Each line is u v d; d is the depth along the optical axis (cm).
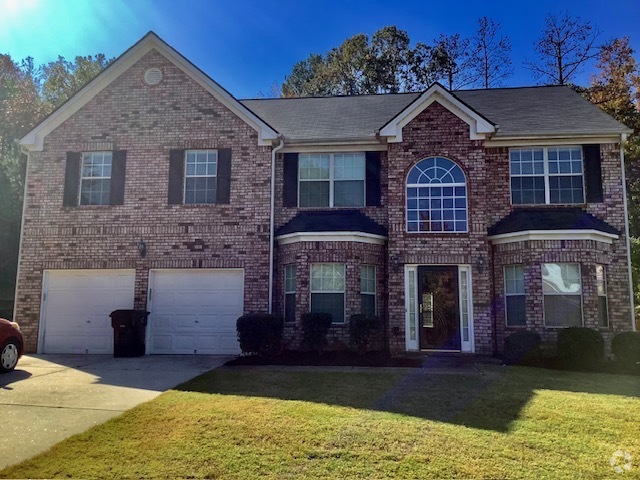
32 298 1462
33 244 1483
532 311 1291
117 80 1540
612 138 1419
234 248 1435
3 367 1041
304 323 1280
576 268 1311
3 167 2311
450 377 977
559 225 1316
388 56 4281
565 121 1490
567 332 1140
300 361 1206
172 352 1413
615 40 3212
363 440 594
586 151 1433
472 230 1364
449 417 689
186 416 688
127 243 1459
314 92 4431
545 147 1453
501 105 1664
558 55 3419
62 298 1463
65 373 1060
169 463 533
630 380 973
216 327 1416
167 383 941
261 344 1256
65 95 3422
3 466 527
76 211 1484
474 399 790
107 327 1439
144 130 1508
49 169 1514
